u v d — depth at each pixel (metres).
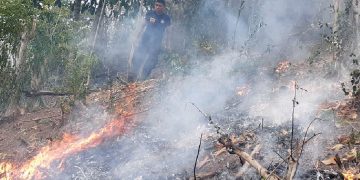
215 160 3.31
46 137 4.68
